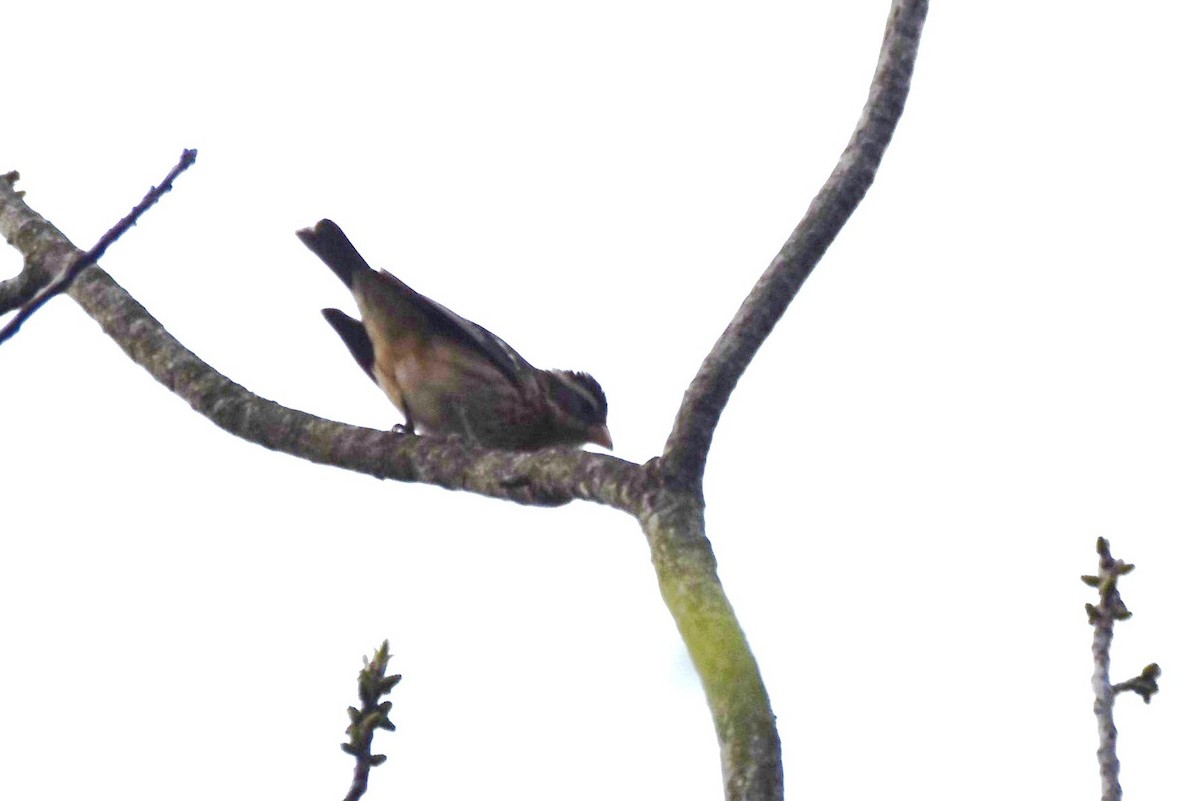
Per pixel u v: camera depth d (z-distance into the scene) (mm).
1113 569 7469
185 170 8117
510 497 8797
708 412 7738
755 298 8164
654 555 7188
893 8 9172
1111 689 7164
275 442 9953
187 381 10234
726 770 5961
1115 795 6871
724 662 6250
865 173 8664
